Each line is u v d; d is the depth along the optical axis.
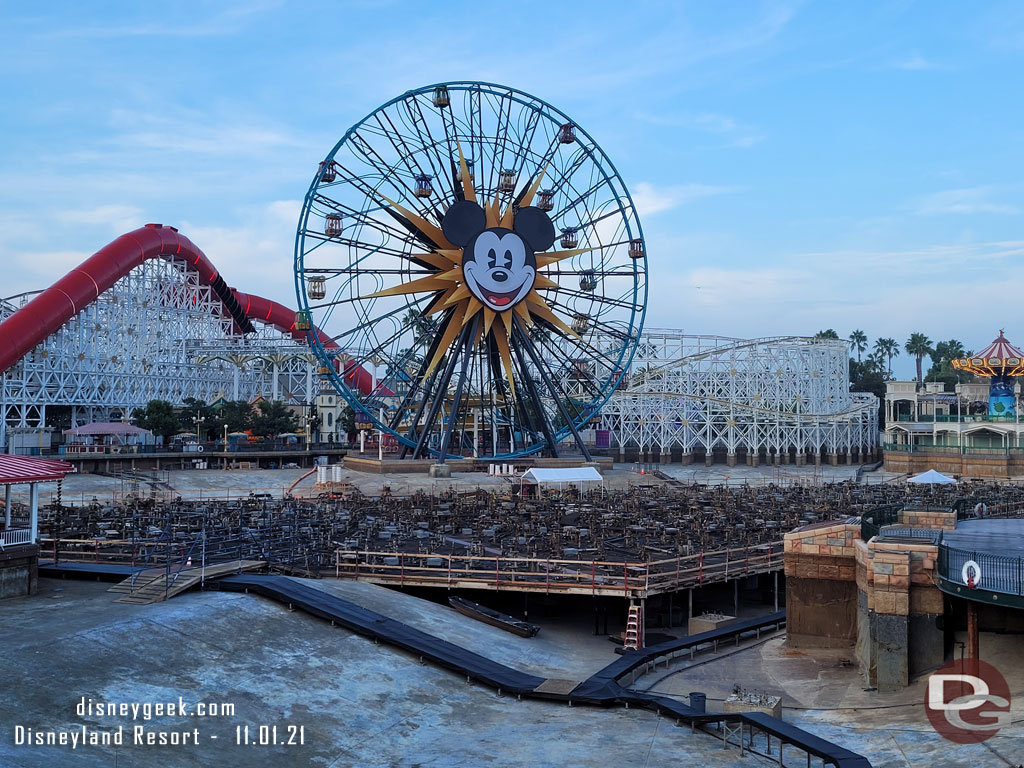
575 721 30.83
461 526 61.41
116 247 137.00
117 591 39.88
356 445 145.50
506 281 104.62
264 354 161.50
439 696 32.50
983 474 125.69
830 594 42.97
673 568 49.34
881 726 31.00
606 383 117.06
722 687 37.00
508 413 120.25
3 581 38.38
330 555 50.09
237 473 115.56
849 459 157.00
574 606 53.06
